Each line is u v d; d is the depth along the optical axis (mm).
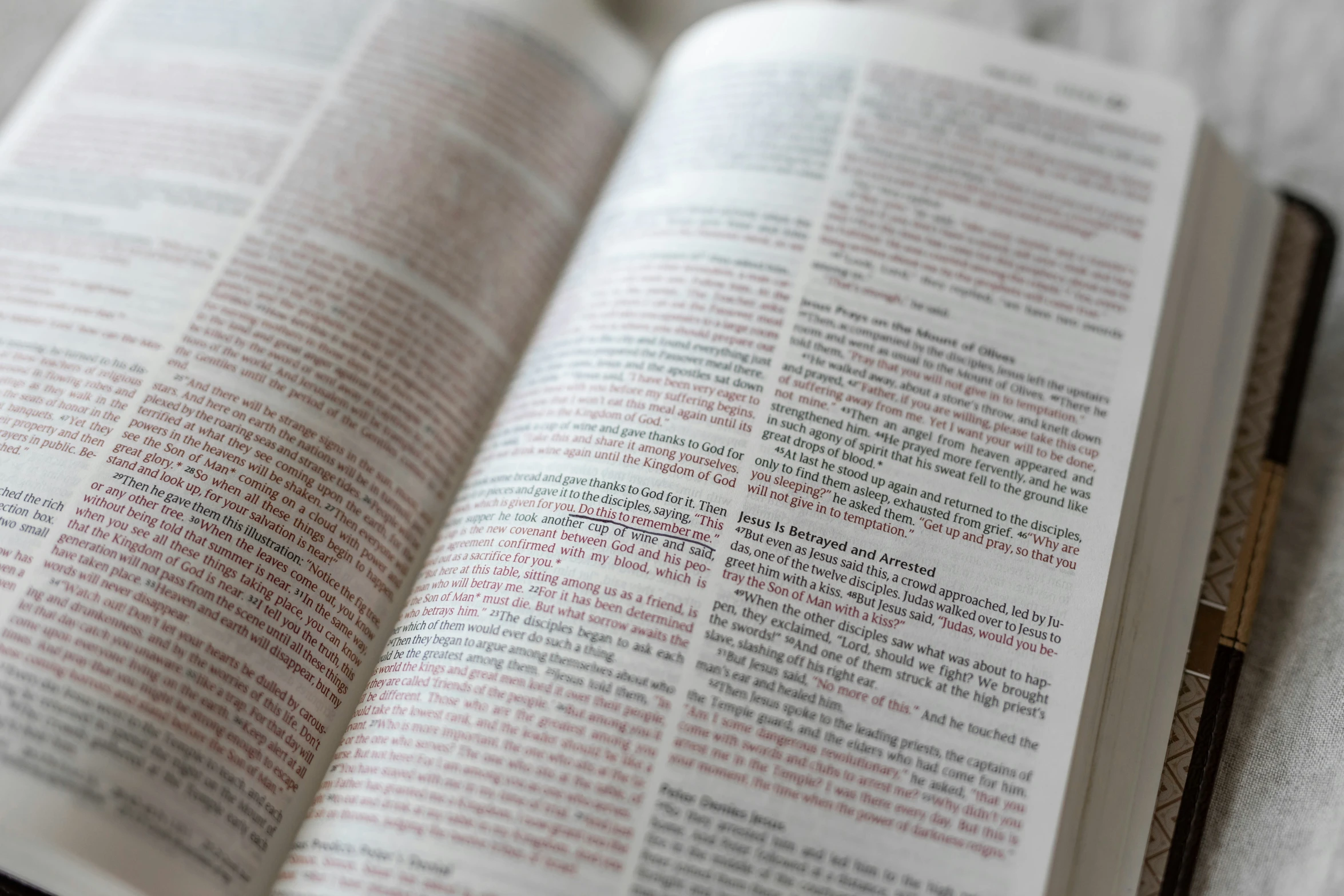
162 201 312
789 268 295
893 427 281
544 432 287
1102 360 291
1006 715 262
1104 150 313
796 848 252
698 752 257
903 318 291
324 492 286
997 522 276
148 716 261
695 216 305
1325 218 338
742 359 286
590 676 261
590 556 270
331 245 309
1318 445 326
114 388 287
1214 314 311
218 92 332
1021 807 257
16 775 252
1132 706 275
